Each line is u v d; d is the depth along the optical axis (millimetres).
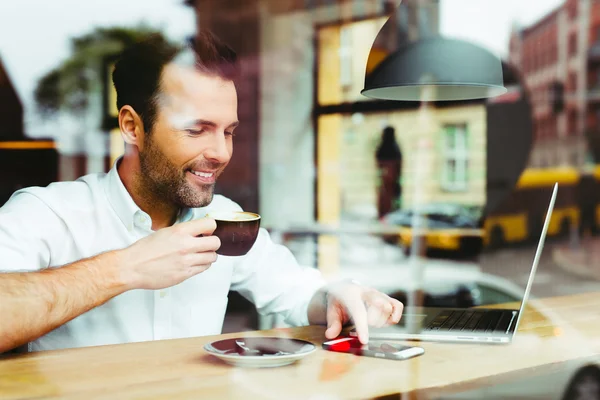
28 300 930
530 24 4609
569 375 997
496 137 4938
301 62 5941
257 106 6223
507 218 4086
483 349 1041
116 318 1270
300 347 944
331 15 5629
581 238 5125
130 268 1005
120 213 1312
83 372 866
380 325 1143
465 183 4871
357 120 5574
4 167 5328
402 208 4777
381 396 788
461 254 3789
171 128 1268
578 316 1323
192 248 1026
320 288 1314
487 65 1305
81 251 1287
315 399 763
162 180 1301
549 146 5008
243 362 887
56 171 5508
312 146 5832
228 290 1442
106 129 5648
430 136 5117
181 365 909
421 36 1319
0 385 801
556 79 5043
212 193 1339
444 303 2664
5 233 1203
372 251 4141
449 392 845
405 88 1489
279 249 1549
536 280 3789
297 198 5805
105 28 5762
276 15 5977
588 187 5180
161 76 1256
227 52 1300
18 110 5633
